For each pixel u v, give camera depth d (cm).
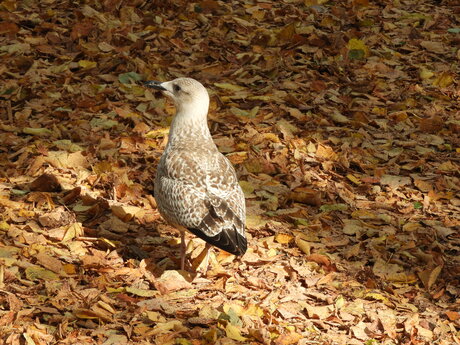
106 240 1054
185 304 961
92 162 1266
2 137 1322
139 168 1261
